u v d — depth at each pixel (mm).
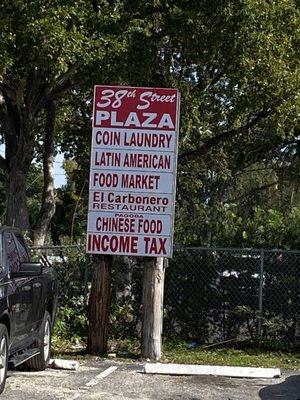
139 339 12867
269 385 9477
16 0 12906
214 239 13555
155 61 15648
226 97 18703
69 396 8281
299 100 16078
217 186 31953
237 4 14445
